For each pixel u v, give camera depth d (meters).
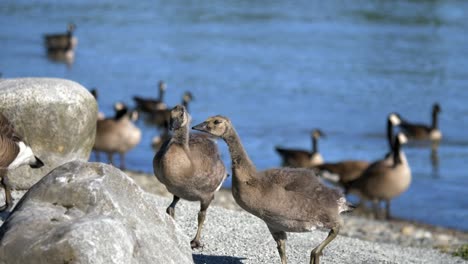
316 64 38.03
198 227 10.01
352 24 48.31
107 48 42.44
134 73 36.84
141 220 7.44
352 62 38.31
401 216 18.94
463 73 36.41
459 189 21.58
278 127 28.34
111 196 7.28
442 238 16.28
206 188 9.72
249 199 8.17
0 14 52.84
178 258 7.52
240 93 33.12
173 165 9.31
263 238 10.95
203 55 40.41
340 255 11.10
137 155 24.20
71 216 7.04
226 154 22.62
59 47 39.72
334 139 27.45
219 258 9.55
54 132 11.66
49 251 6.46
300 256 10.32
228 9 54.59
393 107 31.44
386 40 43.41
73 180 7.39
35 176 11.77
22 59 39.09
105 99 32.44
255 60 38.97
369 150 26.39
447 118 30.64
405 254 12.80
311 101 31.91
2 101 11.44
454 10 53.44
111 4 57.38
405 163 18.98
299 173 8.55
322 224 8.48
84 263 6.39
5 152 9.75
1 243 6.66
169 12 53.59
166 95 33.41
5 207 10.46
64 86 11.83
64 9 55.19
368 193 19.17
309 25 48.16
